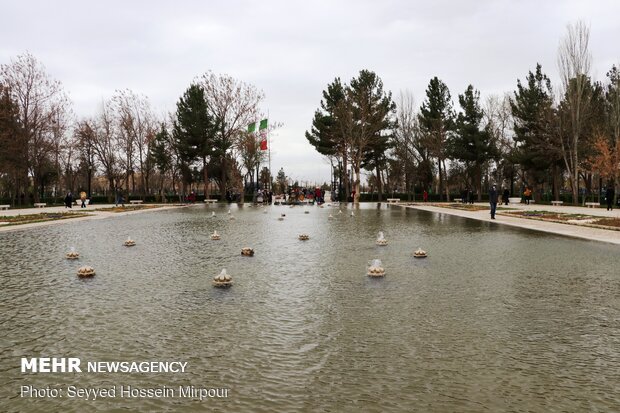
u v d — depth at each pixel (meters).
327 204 54.84
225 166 67.50
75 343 5.70
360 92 61.19
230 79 64.44
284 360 5.09
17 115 51.09
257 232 19.84
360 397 4.20
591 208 38.72
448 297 7.92
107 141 64.12
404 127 68.69
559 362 5.02
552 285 8.87
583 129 48.72
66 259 12.55
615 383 4.49
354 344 5.59
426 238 17.17
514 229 20.81
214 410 4.00
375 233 19.12
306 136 67.00
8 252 14.02
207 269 10.79
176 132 64.62
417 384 4.47
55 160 63.25
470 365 4.93
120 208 45.78
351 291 8.41
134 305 7.50
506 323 6.42
